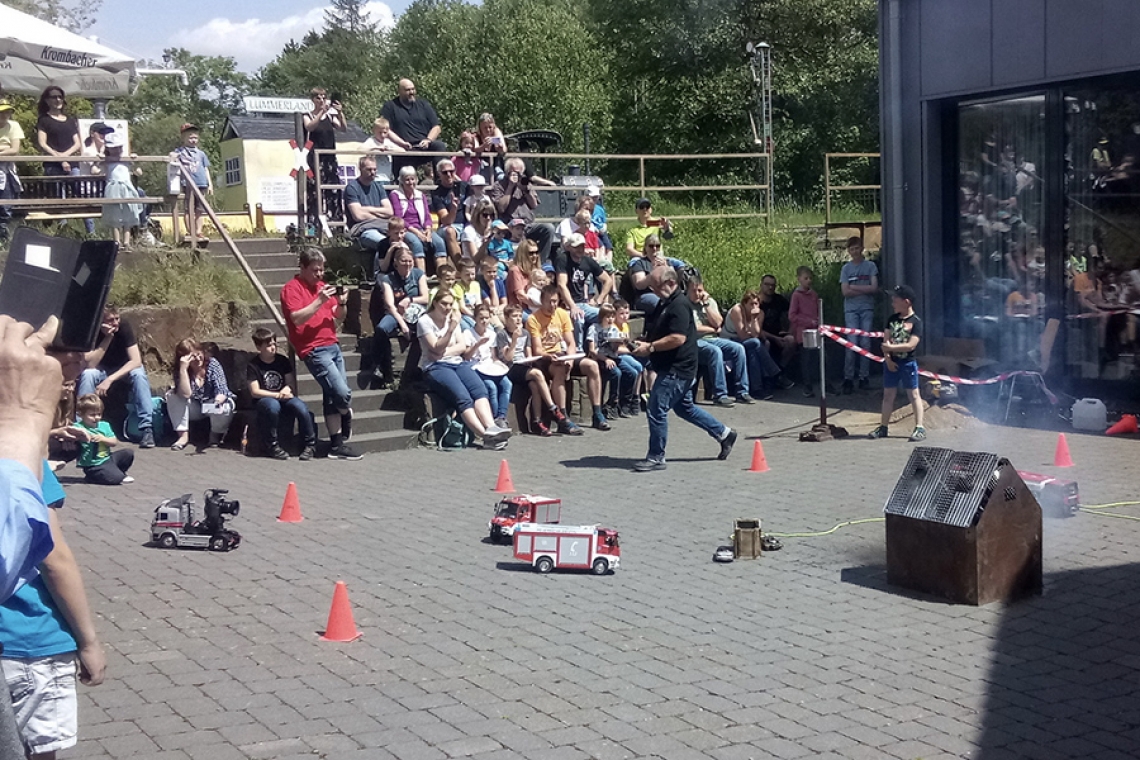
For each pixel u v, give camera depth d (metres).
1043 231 14.23
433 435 12.76
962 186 15.20
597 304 15.43
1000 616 6.80
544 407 13.52
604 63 45.34
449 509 9.68
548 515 8.75
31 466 2.83
